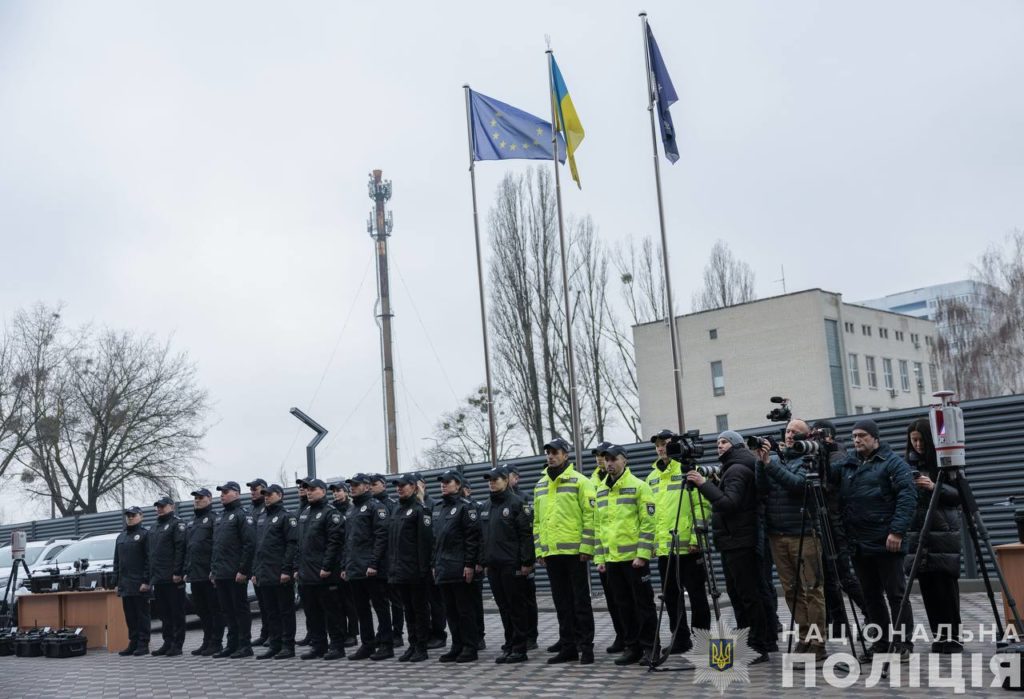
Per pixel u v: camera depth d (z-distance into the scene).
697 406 50.50
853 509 10.30
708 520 11.66
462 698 10.33
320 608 15.16
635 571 11.62
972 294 47.41
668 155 19.45
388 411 41.72
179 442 46.88
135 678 13.93
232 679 13.19
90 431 46.56
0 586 22.22
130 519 17.52
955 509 10.45
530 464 23.39
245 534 15.89
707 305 52.38
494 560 12.90
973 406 17.69
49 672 15.24
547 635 15.63
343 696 11.07
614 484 11.88
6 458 45.69
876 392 51.81
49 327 46.62
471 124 21.00
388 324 42.72
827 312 49.31
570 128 20.48
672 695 9.55
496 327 36.72
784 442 11.16
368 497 14.68
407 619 13.86
